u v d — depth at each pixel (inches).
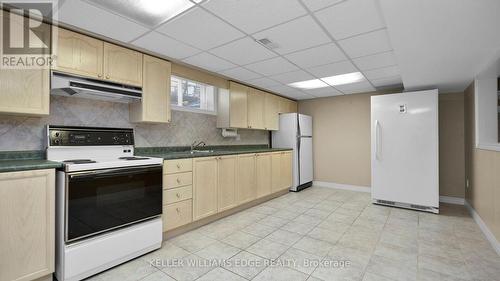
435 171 132.6
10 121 77.2
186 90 140.8
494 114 117.9
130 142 103.3
